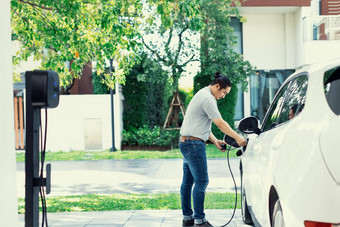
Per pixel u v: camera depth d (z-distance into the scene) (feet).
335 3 63.31
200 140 16.66
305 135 8.29
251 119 14.75
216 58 59.06
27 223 10.09
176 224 18.47
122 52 32.91
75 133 58.75
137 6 29.89
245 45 68.59
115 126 58.29
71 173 39.37
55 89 10.46
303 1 63.46
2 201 8.86
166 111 63.05
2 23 9.25
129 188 30.76
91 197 26.61
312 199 7.39
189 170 17.60
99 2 28.94
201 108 16.39
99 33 30.66
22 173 40.68
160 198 25.57
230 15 64.64
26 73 9.99
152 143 57.77
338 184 7.27
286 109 11.29
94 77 61.36
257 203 12.86
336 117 8.00
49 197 27.09
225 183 31.24
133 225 18.45
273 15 68.54
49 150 58.70
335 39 62.23
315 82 9.14
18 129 58.70
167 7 26.11
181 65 59.72
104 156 51.08
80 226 18.52
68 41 29.25
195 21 25.86
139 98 59.72
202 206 16.84
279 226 9.53
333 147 7.52
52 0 26.68
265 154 11.43
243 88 61.11
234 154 49.44
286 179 8.40
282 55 68.64
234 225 17.69
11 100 9.68
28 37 29.91
